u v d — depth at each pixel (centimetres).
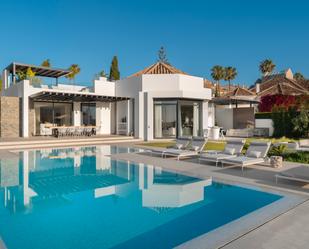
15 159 1491
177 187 906
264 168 1147
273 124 2745
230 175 1027
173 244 495
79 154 1661
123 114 2784
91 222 607
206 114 2730
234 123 3281
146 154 1620
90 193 849
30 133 2472
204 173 1069
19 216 648
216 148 1812
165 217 631
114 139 2358
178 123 2530
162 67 2992
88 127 2614
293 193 783
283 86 4288
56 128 2455
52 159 1489
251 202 729
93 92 2784
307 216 599
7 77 2867
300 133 2514
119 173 1135
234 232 519
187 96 2475
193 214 649
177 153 1395
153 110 2512
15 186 941
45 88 2569
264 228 535
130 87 2661
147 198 789
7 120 2383
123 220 617
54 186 940
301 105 2545
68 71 2786
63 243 504
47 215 654
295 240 480
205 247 459
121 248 482
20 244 499
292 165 1201
